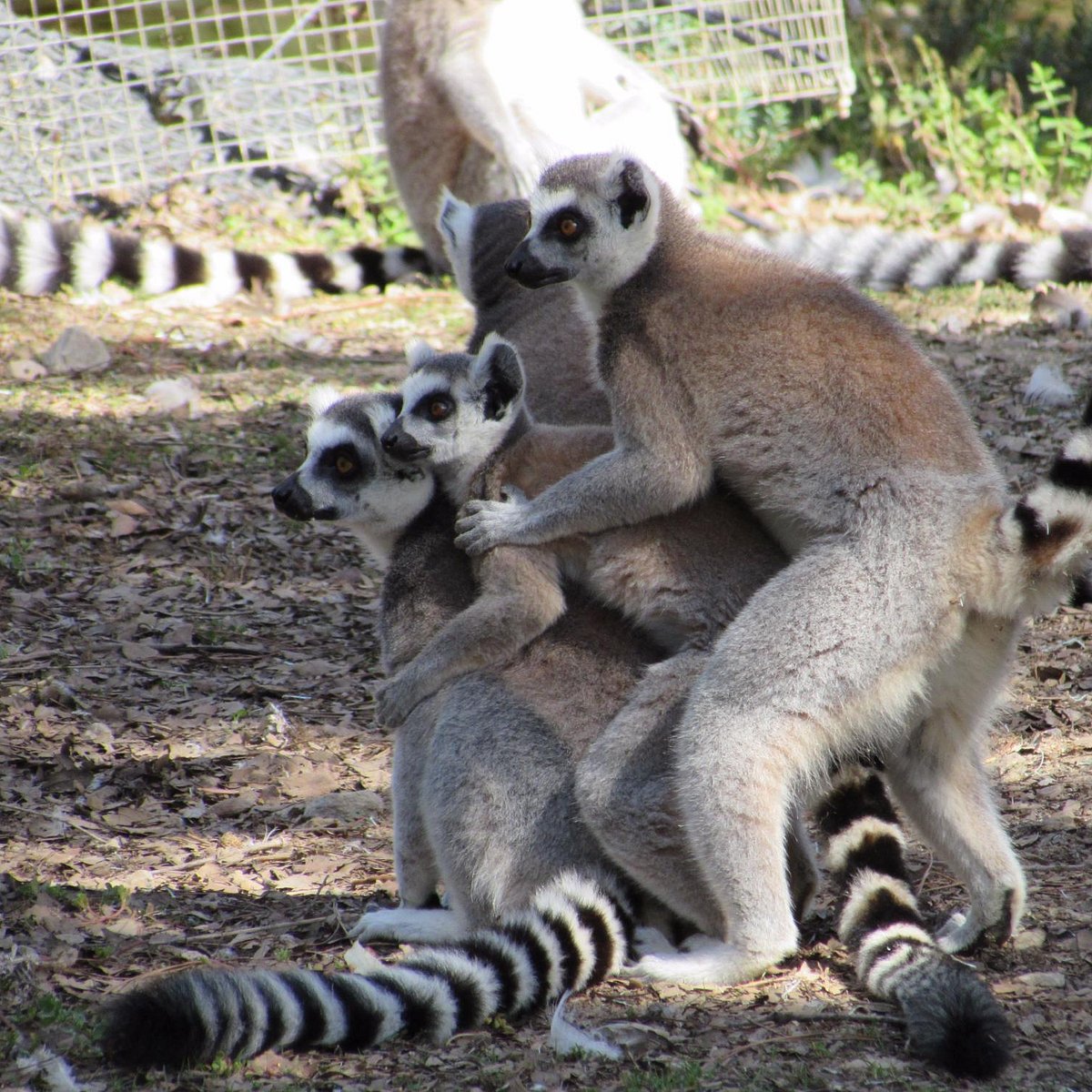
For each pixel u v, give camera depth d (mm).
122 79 28922
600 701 9062
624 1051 7664
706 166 31719
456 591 9688
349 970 8484
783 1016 8055
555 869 8836
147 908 9391
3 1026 7602
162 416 19453
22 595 14766
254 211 28328
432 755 9055
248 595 15383
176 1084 7234
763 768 8328
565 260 10031
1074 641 13867
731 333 9492
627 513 9383
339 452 9953
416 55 24125
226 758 11977
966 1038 7398
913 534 8539
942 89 31719
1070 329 22969
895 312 23984
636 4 31438
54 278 24141
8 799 10883
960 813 8922
